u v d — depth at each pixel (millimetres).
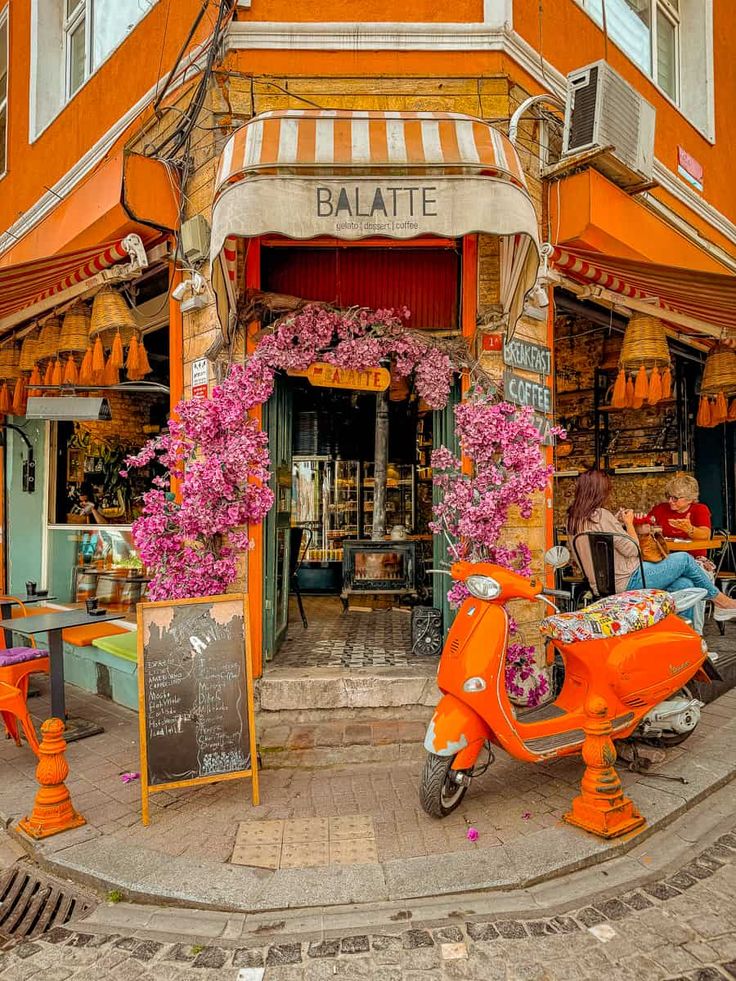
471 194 3713
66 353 6078
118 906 3033
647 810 3643
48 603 7570
